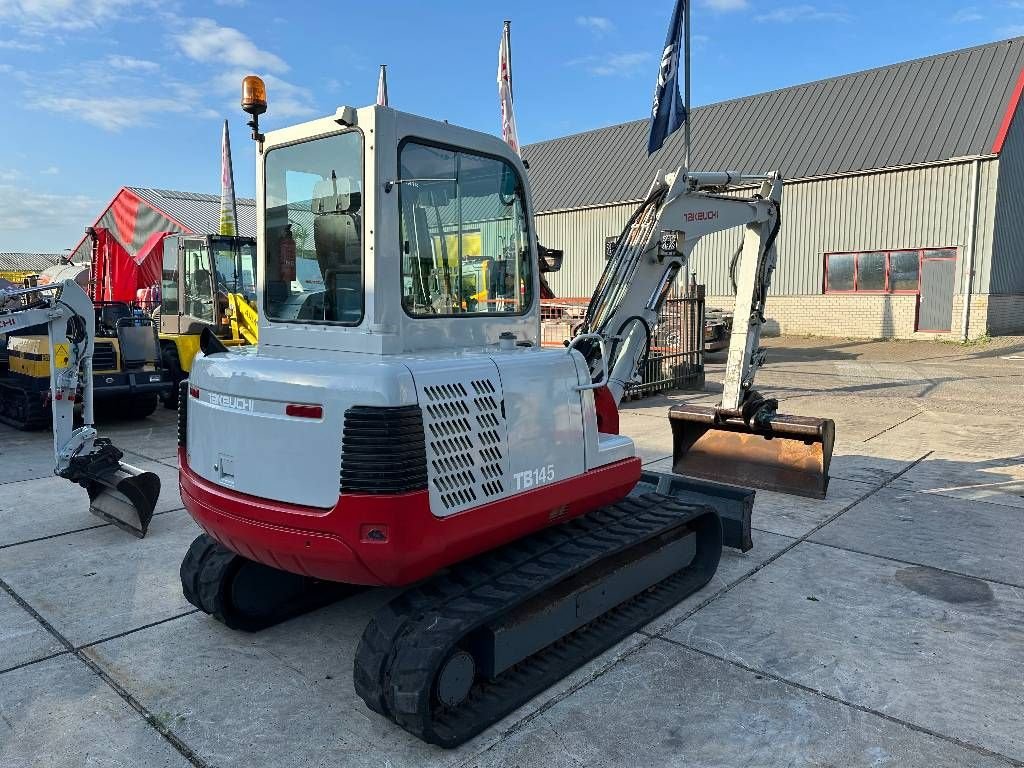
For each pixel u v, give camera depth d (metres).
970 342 17.72
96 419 10.33
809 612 3.99
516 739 2.91
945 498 5.96
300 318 3.42
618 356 4.80
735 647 3.62
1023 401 10.47
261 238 3.57
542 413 3.37
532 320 3.81
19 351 9.48
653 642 3.68
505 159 3.62
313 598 4.12
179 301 11.26
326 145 3.20
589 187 24.56
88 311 5.61
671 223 5.04
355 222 3.11
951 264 18.19
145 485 5.26
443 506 2.91
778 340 19.94
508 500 3.19
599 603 3.61
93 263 13.68
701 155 22.50
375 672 2.88
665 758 2.78
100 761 2.79
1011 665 3.43
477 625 2.88
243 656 3.60
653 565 4.00
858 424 8.94
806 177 19.95
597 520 3.95
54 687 3.31
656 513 4.12
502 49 10.84
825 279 20.20
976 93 19.11
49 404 8.98
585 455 3.63
